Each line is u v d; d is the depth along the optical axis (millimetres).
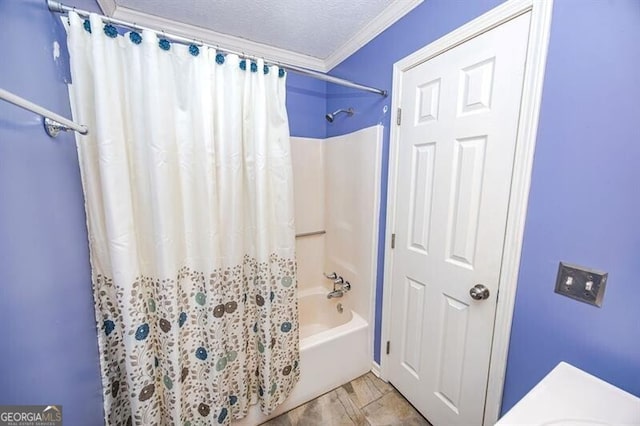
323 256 2352
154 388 1111
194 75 1073
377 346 1722
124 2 1387
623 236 698
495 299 1032
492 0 962
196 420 1213
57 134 799
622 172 691
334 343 1590
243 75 1199
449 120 1168
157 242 1047
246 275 1336
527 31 867
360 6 1398
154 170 1011
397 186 1491
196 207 1150
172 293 1080
